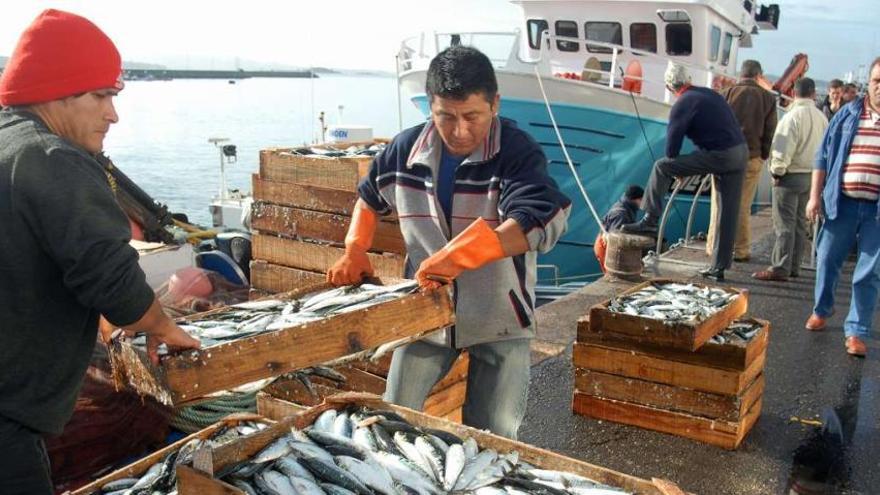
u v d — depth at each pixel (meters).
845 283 8.66
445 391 4.11
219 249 7.15
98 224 2.00
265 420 2.98
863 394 5.27
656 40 11.91
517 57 11.00
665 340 4.40
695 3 11.31
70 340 2.14
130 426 4.09
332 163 4.64
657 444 4.46
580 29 12.36
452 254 2.79
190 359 2.33
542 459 2.52
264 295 5.14
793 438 4.56
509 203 2.86
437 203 3.09
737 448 4.39
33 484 2.13
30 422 2.09
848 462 4.27
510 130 2.97
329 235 4.76
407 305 2.84
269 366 2.52
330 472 2.35
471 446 2.57
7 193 1.96
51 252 2.01
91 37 2.14
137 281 2.09
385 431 2.66
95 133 2.23
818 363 5.87
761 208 14.46
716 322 4.49
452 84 2.73
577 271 11.80
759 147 9.01
